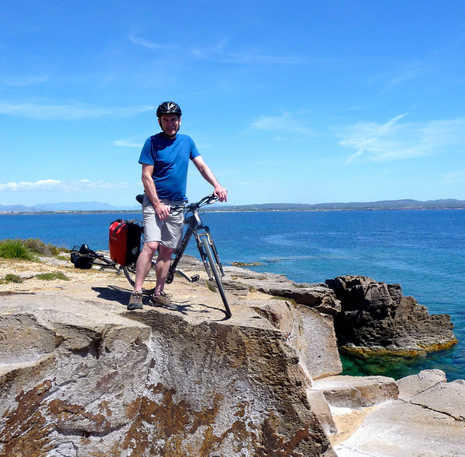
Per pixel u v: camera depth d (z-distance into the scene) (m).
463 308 22.47
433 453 5.54
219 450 4.59
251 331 4.64
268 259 47.09
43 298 5.11
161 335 4.92
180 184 5.20
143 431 4.71
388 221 183.75
